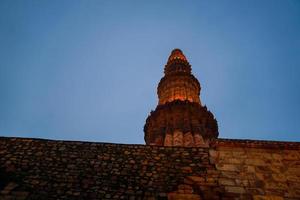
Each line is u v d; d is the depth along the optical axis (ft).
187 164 33.04
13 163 33.24
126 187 30.76
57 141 36.01
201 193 30.17
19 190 30.32
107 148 35.19
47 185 30.94
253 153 34.42
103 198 29.71
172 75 116.37
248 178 31.68
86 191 30.37
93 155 34.32
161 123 96.02
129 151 34.78
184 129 90.33
